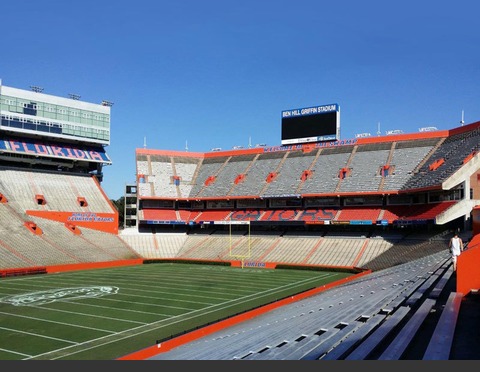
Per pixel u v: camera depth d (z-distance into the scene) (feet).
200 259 230.48
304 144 271.28
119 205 368.48
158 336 86.94
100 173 276.21
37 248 201.87
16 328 92.89
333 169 243.81
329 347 34.60
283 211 245.04
